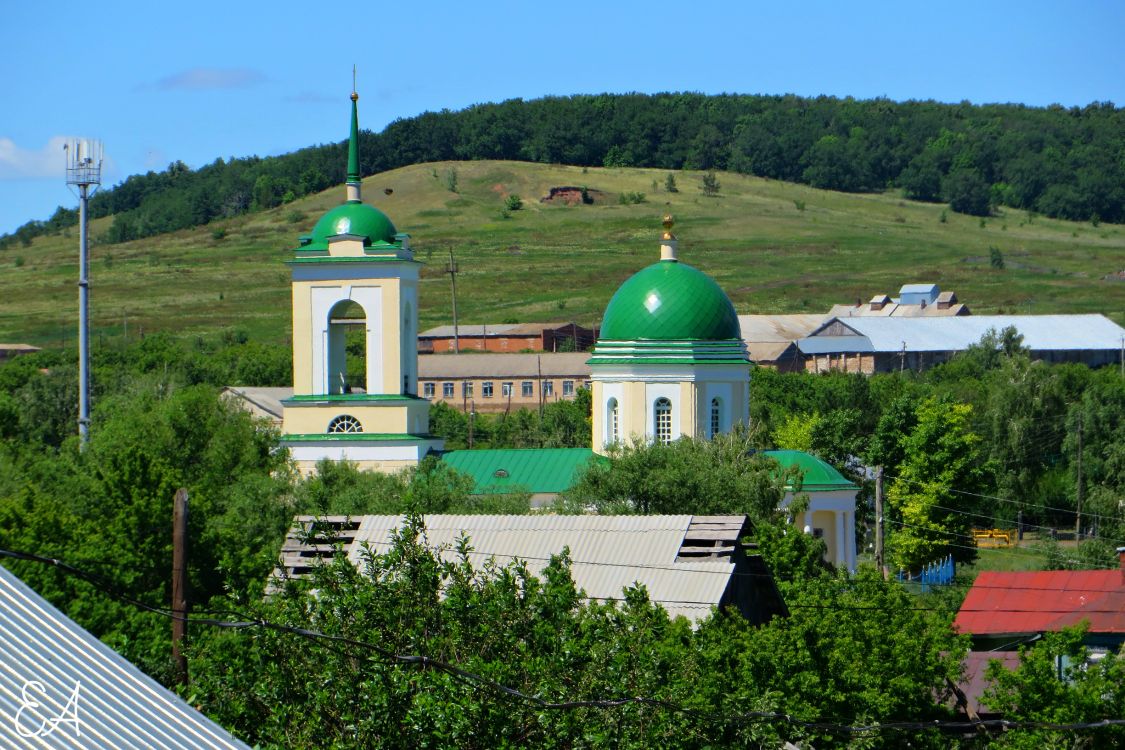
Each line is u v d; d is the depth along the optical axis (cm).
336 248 9788
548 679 3956
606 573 6069
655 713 4022
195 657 4253
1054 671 5688
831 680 5506
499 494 8862
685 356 9825
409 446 9775
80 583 6366
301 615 4166
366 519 6512
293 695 4022
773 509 8625
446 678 3897
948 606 10169
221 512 8644
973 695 7275
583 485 8644
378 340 9825
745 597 6331
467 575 4306
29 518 6831
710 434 9906
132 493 6981
